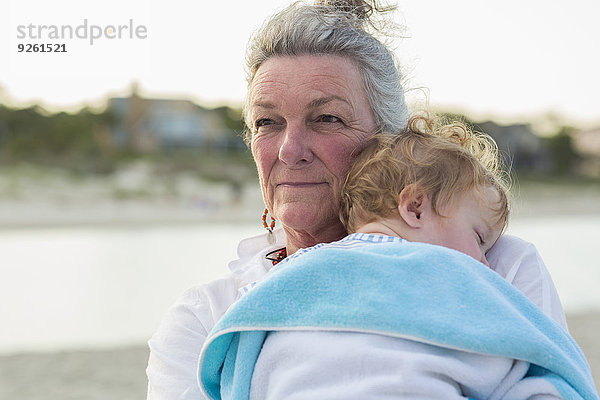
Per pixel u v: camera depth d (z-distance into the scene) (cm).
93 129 4447
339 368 104
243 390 112
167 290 1095
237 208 3359
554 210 3691
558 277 1220
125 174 3984
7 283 1153
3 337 755
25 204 3183
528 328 107
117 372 600
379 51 150
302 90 142
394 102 153
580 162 5172
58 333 782
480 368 105
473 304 108
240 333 117
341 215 146
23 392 537
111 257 1556
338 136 144
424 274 112
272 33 147
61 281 1183
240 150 4459
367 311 106
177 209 3294
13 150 4188
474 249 133
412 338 104
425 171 136
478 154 157
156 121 4550
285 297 113
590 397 104
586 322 789
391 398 99
